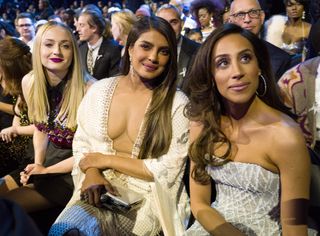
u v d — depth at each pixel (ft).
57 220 6.72
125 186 7.11
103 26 16.10
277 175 5.75
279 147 5.54
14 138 9.88
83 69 8.80
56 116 8.64
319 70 6.84
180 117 7.05
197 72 5.94
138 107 7.27
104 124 7.38
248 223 5.92
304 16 11.78
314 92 6.86
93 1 45.62
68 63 8.51
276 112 5.72
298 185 5.52
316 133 6.95
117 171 7.18
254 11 9.90
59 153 8.79
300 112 7.01
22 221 2.83
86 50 16.46
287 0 11.76
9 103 10.44
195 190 6.35
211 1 13.29
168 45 7.06
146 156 7.18
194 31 15.03
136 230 6.81
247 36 5.61
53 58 8.39
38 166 8.30
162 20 7.14
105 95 7.47
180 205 7.16
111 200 6.68
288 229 5.57
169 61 7.14
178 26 11.78
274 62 9.83
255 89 5.63
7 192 8.43
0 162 9.93
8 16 45.68
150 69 7.06
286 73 7.22
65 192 8.10
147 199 7.04
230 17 10.25
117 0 43.93
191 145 6.17
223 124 5.99
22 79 9.26
